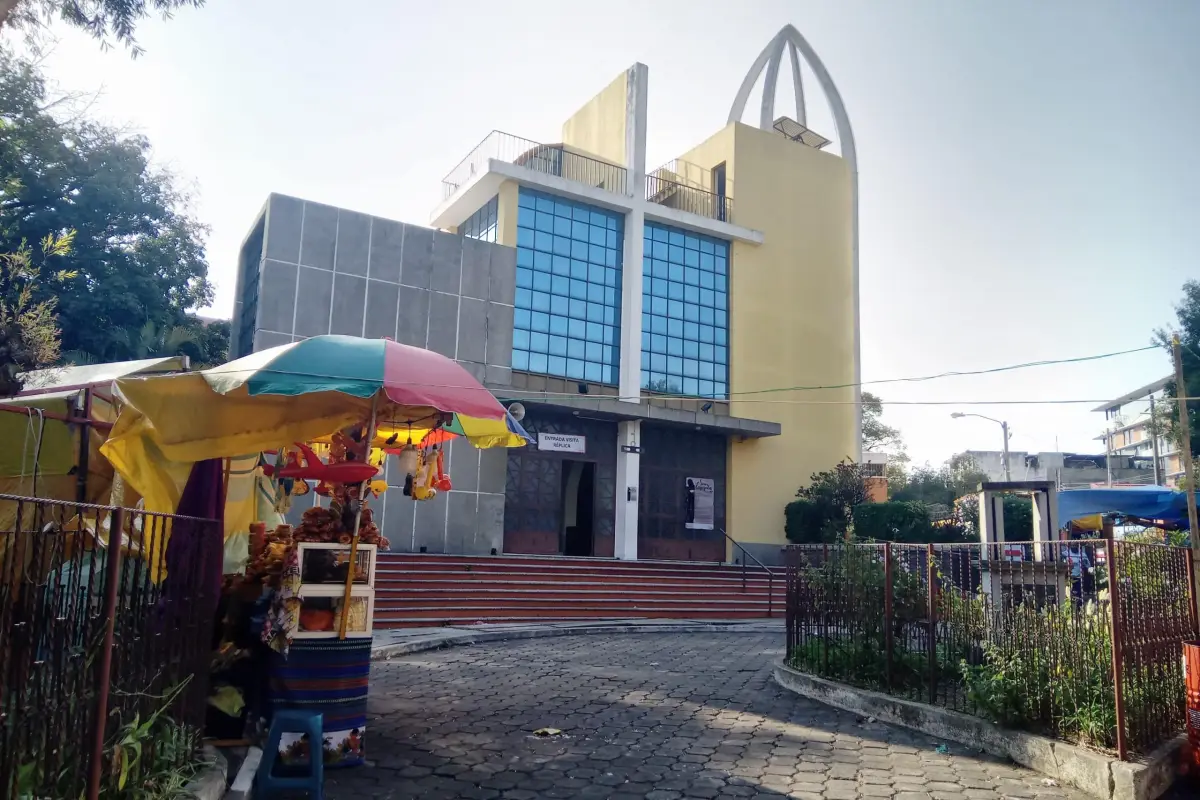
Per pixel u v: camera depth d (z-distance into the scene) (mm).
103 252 21922
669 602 19938
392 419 8031
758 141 29438
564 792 5777
